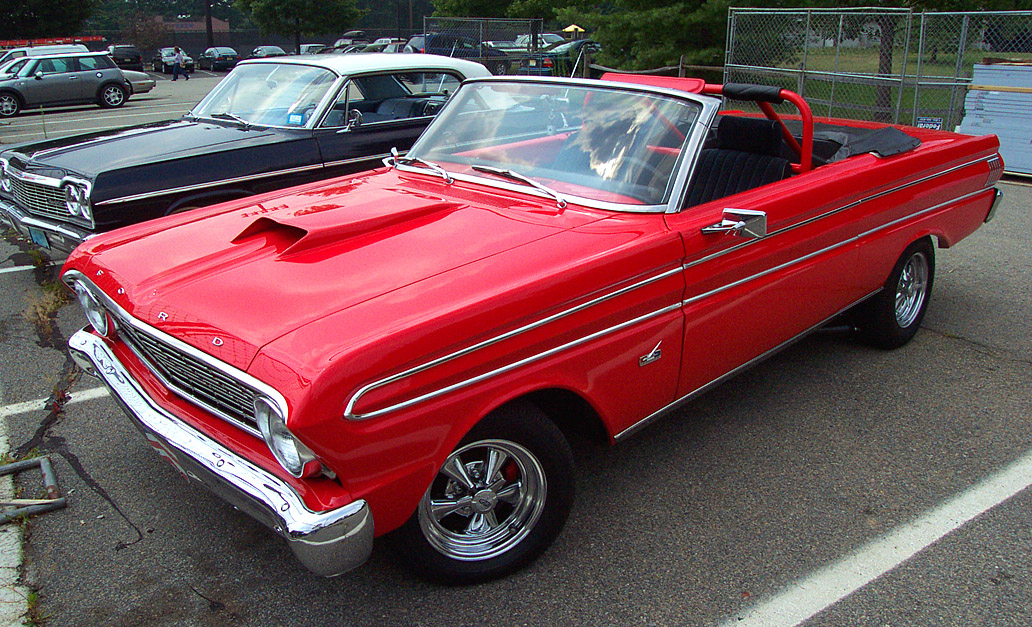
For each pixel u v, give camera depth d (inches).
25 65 717.3
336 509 84.4
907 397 159.3
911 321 180.7
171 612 102.2
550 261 103.3
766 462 136.6
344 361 82.0
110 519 121.7
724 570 109.7
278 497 85.1
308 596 105.2
